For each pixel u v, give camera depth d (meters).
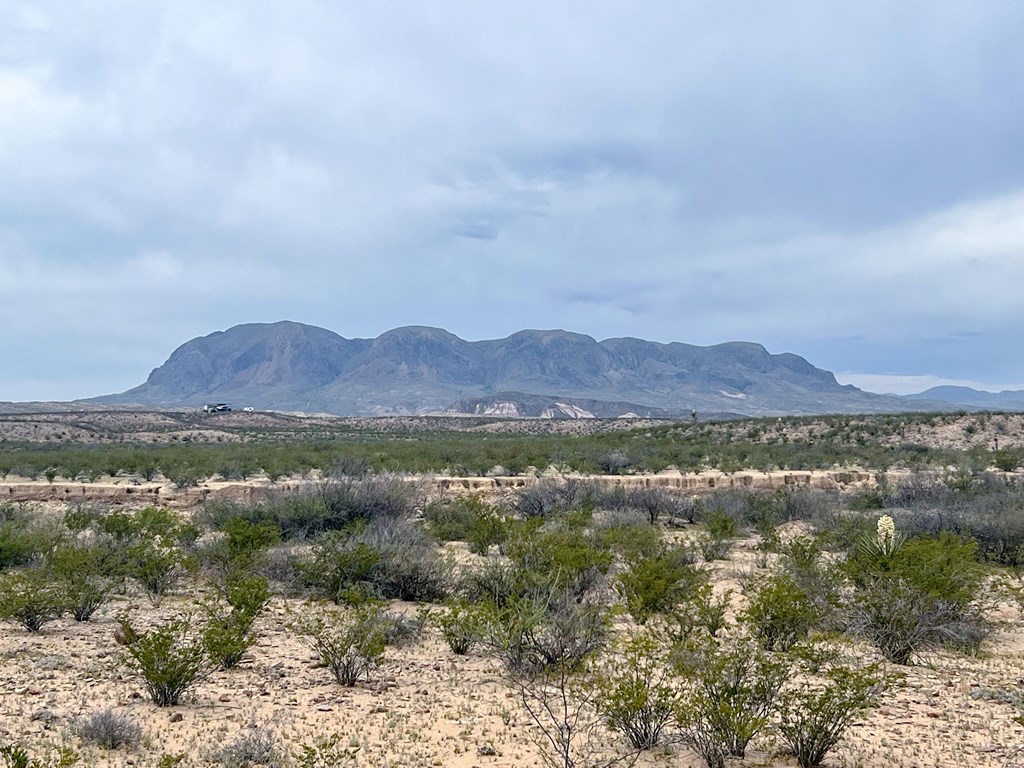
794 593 12.19
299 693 10.48
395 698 10.25
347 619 13.58
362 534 19.80
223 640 11.42
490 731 8.83
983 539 21.44
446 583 17.17
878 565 14.48
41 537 20.64
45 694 10.14
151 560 17.50
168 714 9.45
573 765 7.47
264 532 19.89
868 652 12.16
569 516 25.89
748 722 7.73
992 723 9.01
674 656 9.88
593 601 15.06
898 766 7.71
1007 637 13.66
